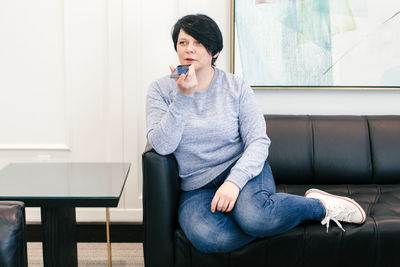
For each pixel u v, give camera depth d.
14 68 2.18
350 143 1.96
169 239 1.48
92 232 2.25
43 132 2.23
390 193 1.79
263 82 2.16
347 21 2.11
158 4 2.14
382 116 2.04
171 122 1.43
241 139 1.62
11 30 2.15
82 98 2.21
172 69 1.41
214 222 1.41
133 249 2.12
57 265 1.52
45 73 2.19
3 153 2.24
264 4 2.10
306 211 1.42
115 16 2.14
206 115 1.54
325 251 1.46
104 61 2.18
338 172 1.95
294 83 2.16
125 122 2.22
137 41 2.15
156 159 1.45
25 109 2.21
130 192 2.28
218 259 1.45
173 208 1.49
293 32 2.12
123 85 2.19
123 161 2.25
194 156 1.55
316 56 2.14
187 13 2.14
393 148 1.95
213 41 1.52
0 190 1.42
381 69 2.14
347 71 2.15
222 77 1.62
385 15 2.11
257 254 1.45
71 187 1.46
